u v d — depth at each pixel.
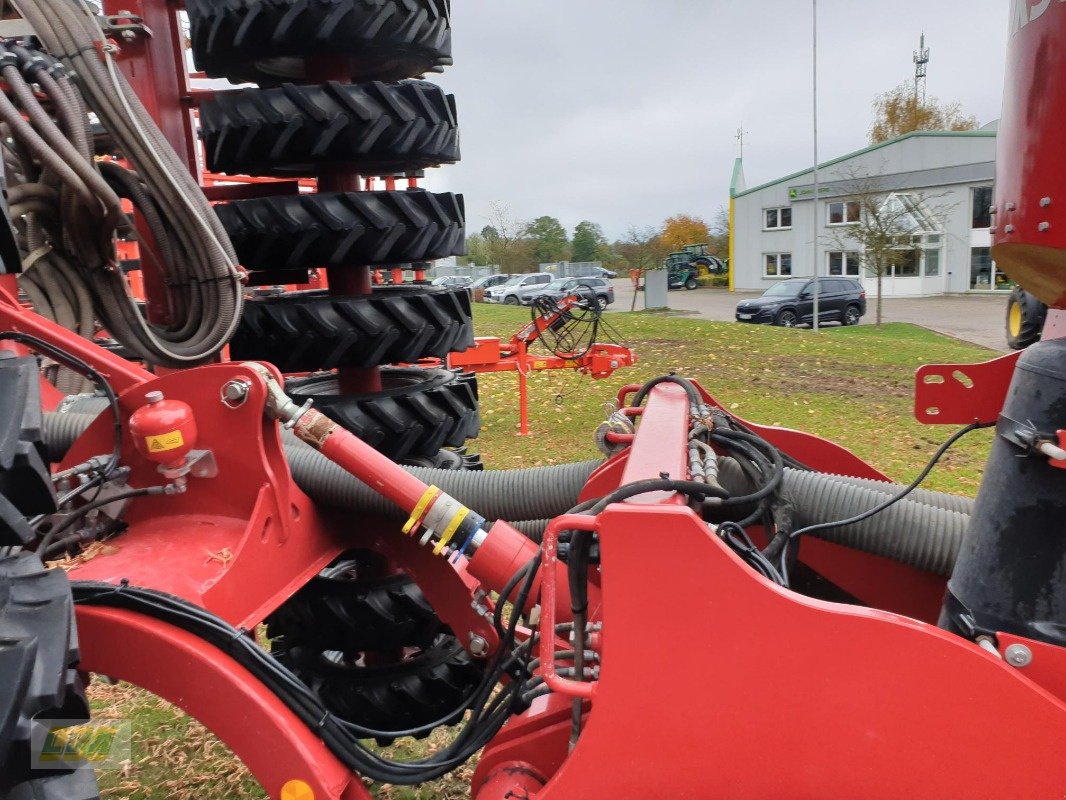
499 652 1.82
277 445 2.03
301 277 3.00
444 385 2.88
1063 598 1.31
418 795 2.90
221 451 2.01
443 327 2.75
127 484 2.08
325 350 2.59
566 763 1.41
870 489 2.03
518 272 48.34
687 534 1.32
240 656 1.69
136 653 1.68
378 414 2.66
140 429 1.89
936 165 33.50
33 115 2.11
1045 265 1.28
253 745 1.66
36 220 2.40
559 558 1.98
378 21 2.46
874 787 1.33
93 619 1.69
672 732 1.37
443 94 2.68
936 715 1.29
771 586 1.32
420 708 2.61
